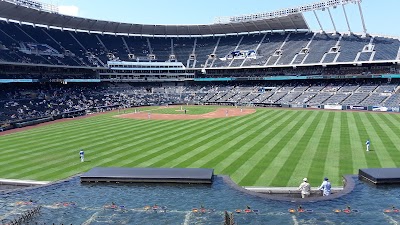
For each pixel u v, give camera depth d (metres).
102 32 131.62
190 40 141.88
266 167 32.94
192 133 53.47
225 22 125.56
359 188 23.70
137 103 114.62
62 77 105.81
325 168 32.19
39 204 22.72
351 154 37.25
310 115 75.81
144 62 125.25
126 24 124.06
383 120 64.88
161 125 64.19
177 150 40.75
